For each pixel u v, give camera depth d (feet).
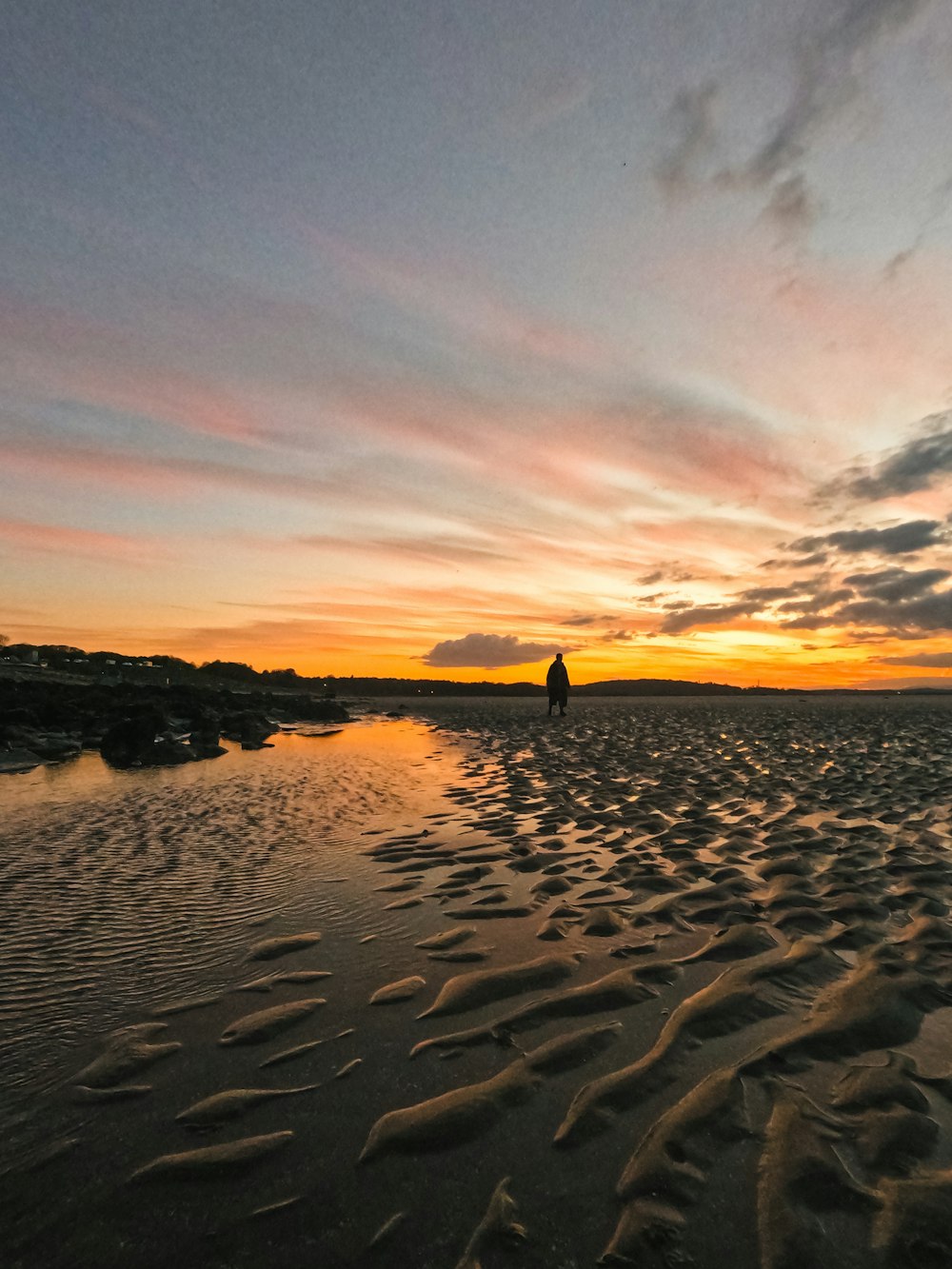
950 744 70.08
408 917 19.22
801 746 69.72
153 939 17.52
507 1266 7.78
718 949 16.80
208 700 128.98
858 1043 12.42
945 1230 8.16
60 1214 8.63
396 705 221.87
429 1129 10.13
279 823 31.40
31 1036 12.86
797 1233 8.20
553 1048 12.40
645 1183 9.03
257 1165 9.43
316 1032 13.02
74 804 36.22
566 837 28.91
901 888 21.16
